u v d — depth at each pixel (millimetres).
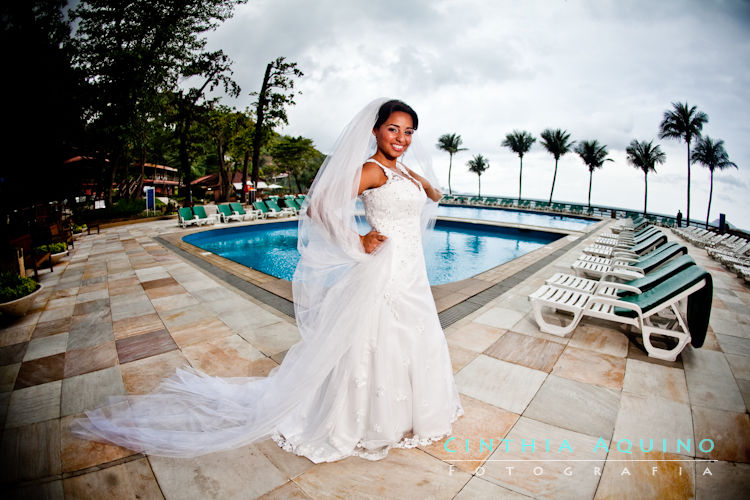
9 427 2016
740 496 1483
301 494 1492
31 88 5750
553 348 3035
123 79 13016
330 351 1694
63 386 2490
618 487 1539
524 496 1485
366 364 1699
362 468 1642
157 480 1587
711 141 25781
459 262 9883
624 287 3375
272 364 2762
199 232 11625
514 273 5996
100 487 1550
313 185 1663
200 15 14805
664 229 16359
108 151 14258
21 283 4105
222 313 3941
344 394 1720
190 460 1711
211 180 34938
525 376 2547
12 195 6504
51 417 2115
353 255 1664
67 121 7137
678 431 1939
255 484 1553
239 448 1792
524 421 2018
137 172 25578
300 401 1741
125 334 3402
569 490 1520
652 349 2861
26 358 2938
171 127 19047
